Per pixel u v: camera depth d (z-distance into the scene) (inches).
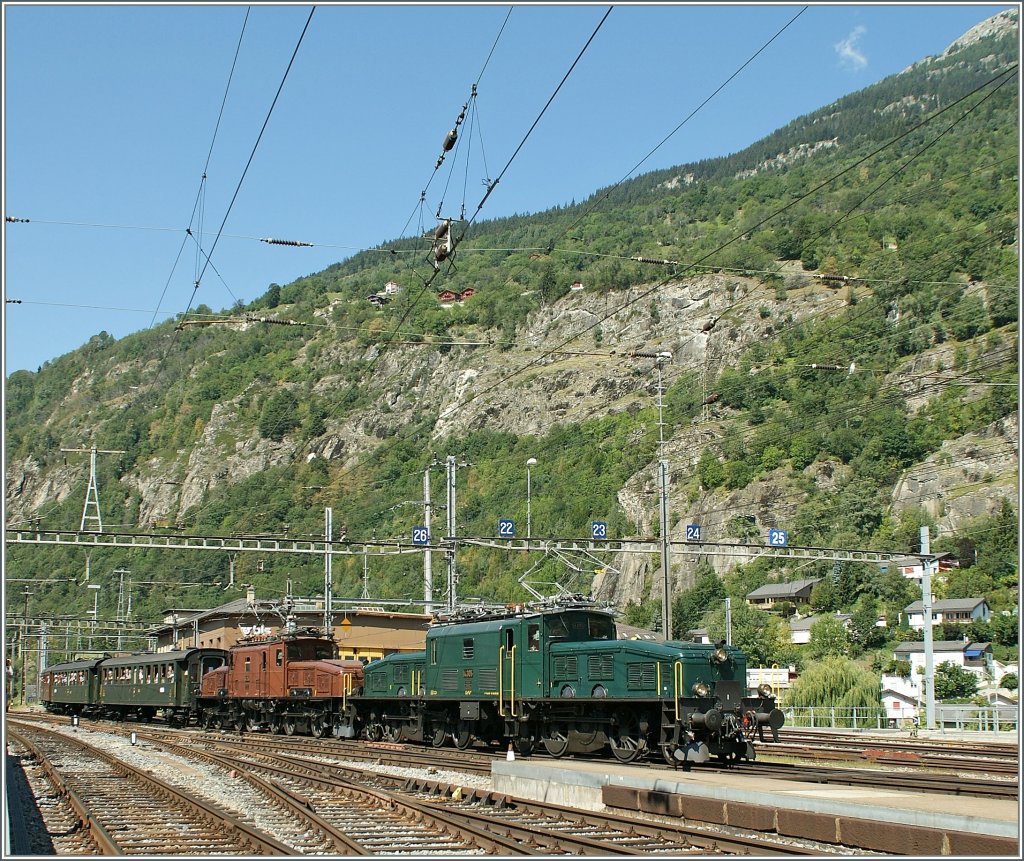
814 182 6624.0
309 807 692.1
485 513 3656.5
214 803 741.9
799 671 3036.4
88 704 2379.4
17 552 4753.9
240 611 2511.1
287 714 1565.0
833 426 3688.5
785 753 1055.6
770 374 3683.6
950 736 1501.0
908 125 6712.6
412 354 5738.2
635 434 4315.9
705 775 764.6
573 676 994.7
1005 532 3302.2
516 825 580.7
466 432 5364.2
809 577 3762.3
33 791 831.1
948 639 3230.8
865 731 1640.0
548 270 6269.7
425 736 1240.2
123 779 925.2
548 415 5260.8
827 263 4414.4
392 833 592.4
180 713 1926.7
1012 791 638.5
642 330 5644.7
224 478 4798.2
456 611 1243.2
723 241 5969.5
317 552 1600.6
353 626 2281.0
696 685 865.5
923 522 3415.4
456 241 896.9
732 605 3585.1
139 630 3193.9
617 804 663.8
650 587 3993.6
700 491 3858.3
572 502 3907.5
